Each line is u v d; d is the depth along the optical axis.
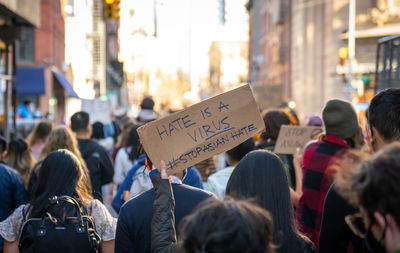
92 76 55.84
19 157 5.90
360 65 29.59
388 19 32.03
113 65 69.12
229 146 2.92
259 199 2.55
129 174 4.98
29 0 10.96
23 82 27.36
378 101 2.87
